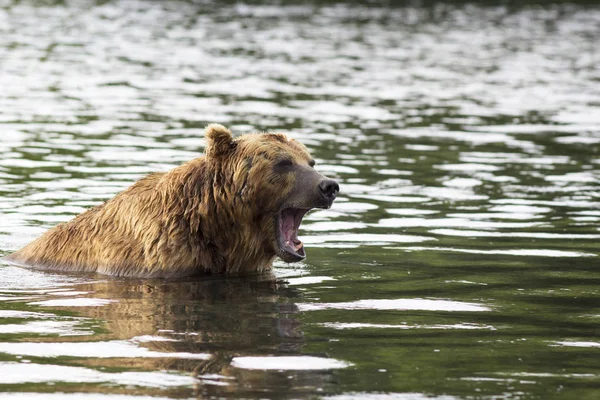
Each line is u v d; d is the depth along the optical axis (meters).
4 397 7.43
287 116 25.56
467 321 9.80
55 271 12.26
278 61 36.44
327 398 7.48
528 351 8.77
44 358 8.37
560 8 56.38
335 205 16.23
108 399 7.39
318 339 9.05
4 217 14.79
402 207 16.16
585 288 11.26
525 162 20.45
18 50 36.44
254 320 9.73
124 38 41.22
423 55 39.25
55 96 27.55
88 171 18.28
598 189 17.81
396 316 9.96
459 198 16.92
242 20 48.94
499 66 36.88
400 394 7.59
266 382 7.79
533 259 12.76
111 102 26.91
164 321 9.64
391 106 27.80
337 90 30.39
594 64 37.91
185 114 25.34
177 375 7.93
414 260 12.70
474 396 7.59
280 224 12.12
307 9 53.97
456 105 28.31
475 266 12.38
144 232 12.09
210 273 12.15
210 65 34.94
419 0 58.69
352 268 12.27
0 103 26.09
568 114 27.09
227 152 12.19
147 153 20.19
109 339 8.95
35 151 20.09
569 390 7.74
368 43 42.22
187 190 12.19
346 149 21.42
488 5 56.97
